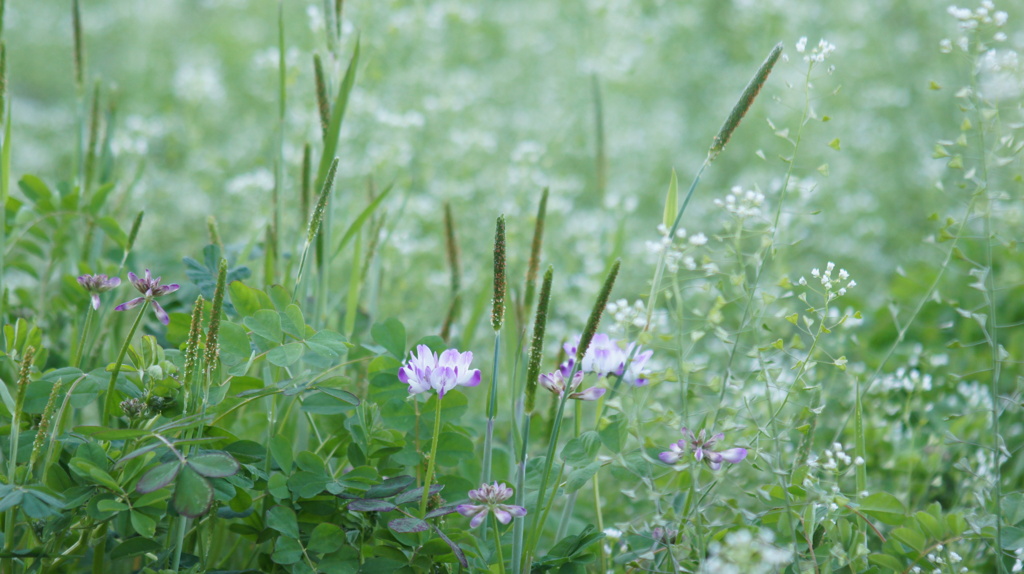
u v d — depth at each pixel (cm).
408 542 138
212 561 143
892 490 151
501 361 158
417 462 141
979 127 143
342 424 143
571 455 140
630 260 193
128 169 219
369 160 208
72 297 150
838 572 141
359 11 191
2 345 146
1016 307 169
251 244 151
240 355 141
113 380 139
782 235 160
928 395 156
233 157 255
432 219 204
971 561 143
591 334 138
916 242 229
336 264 178
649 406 142
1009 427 155
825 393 148
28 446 139
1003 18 143
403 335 143
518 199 194
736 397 145
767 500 140
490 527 141
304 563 138
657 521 139
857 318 141
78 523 138
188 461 135
